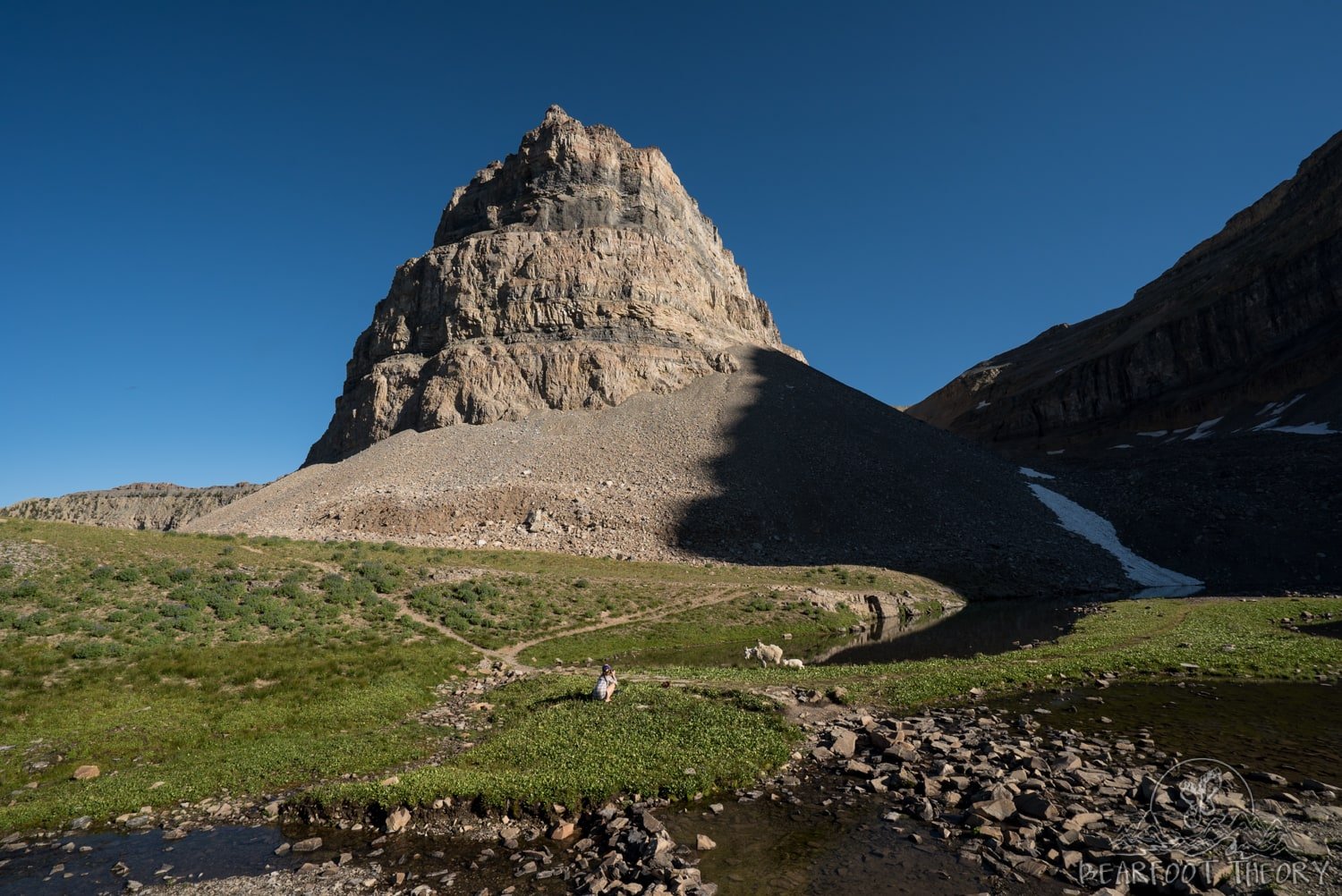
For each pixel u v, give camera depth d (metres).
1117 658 26.00
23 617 28.61
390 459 108.62
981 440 177.38
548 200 150.62
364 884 11.92
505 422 121.00
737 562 74.56
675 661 37.81
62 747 19.52
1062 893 9.91
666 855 11.65
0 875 12.80
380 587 45.59
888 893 10.22
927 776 14.65
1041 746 16.45
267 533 83.31
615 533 81.44
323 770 18.08
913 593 64.19
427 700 25.86
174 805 16.36
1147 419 140.50
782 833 12.67
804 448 103.50
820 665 34.25
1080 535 85.19
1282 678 22.39
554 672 31.83
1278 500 79.62
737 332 163.00
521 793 14.78
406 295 148.50
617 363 128.12
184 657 27.16
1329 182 136.38
